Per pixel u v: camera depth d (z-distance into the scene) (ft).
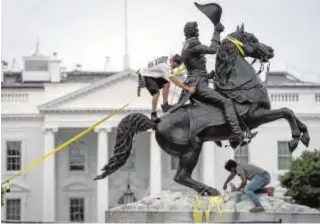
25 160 226.99
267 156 222.07
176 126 42.11
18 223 59.21
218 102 41.55
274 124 222.48
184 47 42.80
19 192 224.74
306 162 169.37
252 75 42.24
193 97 42.50
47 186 220.64
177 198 41.78
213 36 43.42
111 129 222.89
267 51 42.93
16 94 230.07
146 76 43.50
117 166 42.14
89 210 231.09
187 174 42.27
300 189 166.09
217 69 42.39
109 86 222.48
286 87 222.07
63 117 222.89
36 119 228.02
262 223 39.14
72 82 238.68
